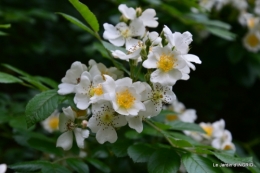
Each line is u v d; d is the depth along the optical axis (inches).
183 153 14.1
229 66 24.0
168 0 20.2
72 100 14.6
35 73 27.9
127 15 15.8
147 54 14.3
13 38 25.9
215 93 25.2
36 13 22.4
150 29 21.3
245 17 22.6
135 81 14.7
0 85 27.9
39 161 14.4
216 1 22.6
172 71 13.8
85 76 14.4
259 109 26.5
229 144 18.1
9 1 26.8
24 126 16.7
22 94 22.1
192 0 19.4
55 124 20.8
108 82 13.7
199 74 25.5
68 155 17.3
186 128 16.1
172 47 14.1
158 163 13.7
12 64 26.6
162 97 14.0
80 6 14.9
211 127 18.8
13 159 21.5
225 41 22.6
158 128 15.5
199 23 19.7
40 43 25.9
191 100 25.2
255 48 22.5
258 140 23.0
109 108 14.0
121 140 16.2
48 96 14.5
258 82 25.9
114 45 15.6
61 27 28.5
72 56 27.7
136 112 13.6
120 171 19.2
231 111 26.8
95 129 14.0
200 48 24.0
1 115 17.2
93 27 15.6
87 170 14.9
